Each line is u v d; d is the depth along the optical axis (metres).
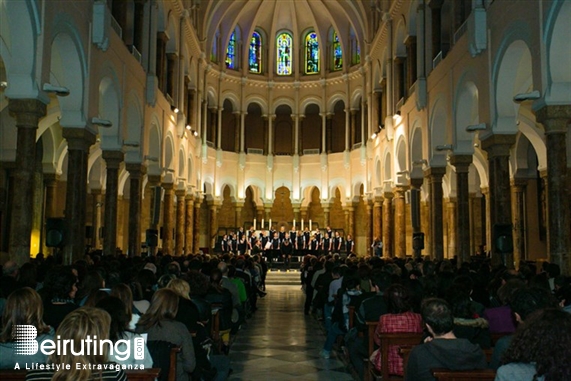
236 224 45.25
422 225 35.53
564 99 12.97
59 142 26.84
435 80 23.70
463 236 20.61
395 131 31.58
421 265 16.17
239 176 45.62
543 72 13.16
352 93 44.53
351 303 10.71
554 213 13.19
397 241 30.84
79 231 16.41
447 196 33.69
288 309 20.55
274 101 47.31
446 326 5.21
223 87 45.44
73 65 16.11
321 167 45.97
